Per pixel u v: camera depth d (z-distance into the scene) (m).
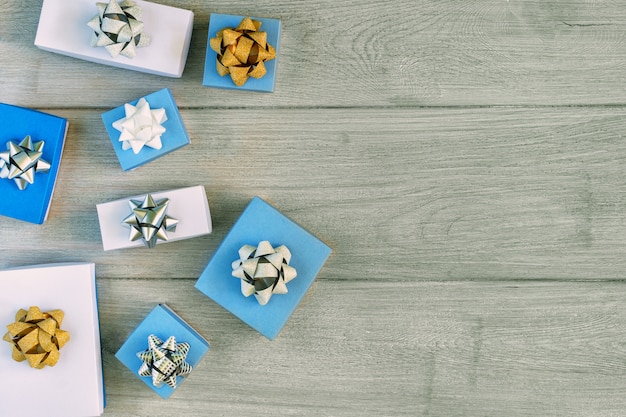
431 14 0.70
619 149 0.70
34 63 0.71
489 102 0.71
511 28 0.70
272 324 0.68
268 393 0.72
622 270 0.71
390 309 0.72
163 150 0.68
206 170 0.71
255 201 0.68
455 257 0.71
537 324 0.71
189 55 0.71
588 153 0.71
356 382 0.72
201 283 0.68
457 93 0.71
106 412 0.72
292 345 0.72
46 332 0.67
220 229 0.71
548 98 0.70
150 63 0.68
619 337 0.71
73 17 0.68
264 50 0.66
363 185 0.71
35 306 0.68
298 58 0.71
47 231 0.72
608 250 0.71
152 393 0.73
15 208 0.69
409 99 0.71
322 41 0.71
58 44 0.69
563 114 0.70
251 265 0.65
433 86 0.71
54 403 0.69
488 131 0.71
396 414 0.72
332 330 0.72
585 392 0.72
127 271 0.72
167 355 0.67
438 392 0.72
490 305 0.71
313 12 0.71
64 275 0.69
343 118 0.71
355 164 0.71
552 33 0.70
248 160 0.71
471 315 0.72
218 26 0.68
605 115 0.70
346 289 0.72
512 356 0.72
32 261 0.72
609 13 0.70
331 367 0.72
